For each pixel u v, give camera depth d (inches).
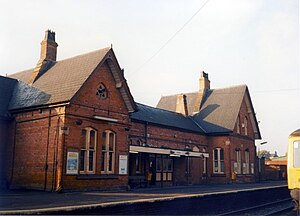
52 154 707.4
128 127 856.9
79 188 711.1
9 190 730.2
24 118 788.6
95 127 762.8
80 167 725.9
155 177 1043.9
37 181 725.3
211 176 1305.4
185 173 1178.0
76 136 718.5
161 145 1097.4
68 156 696.4
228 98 1422.2
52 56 928.3
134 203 446.3
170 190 821.2
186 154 1052.5
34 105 756.6
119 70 818.8
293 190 608.1
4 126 813.9
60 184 675.4
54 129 716.0
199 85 1515.7
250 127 1482.5
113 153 806.5
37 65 904.3
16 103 828.6
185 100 1403.8
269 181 1577.3
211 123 1353.3
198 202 566.6
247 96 1449.3
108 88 807.1
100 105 781.3
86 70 770.8
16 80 938.7
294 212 680.4
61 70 845.8
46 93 777.6
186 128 1215.6
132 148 863.7
